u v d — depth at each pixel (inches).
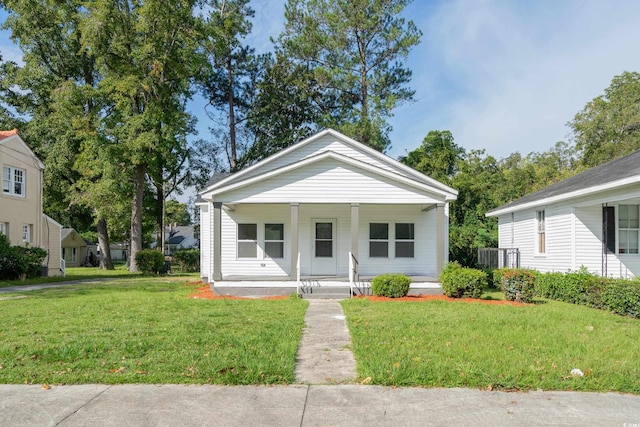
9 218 787.4
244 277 537.6
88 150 927.0
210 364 199.3
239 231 596.7
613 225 503.2
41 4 969.5
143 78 917.2
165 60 926.4
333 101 1239.5
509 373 188.5
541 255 590.9
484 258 746.8
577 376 187.2
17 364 202.7
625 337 263.6
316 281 507.8
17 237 811.4
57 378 183.5
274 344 240.1
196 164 1409.9
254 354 218.7
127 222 1318.9
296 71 1263.5
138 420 147.2
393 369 192.4
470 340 249.6
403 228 603.5
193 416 150.5
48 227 936.3
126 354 217.6
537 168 1652.3
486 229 867.4
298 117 1332.4
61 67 1082.1
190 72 1011.9
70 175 1130.0
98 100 982.4
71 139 1033.5
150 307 387.2
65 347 227.1
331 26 1060.5
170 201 2369.6
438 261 513.3
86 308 381.1
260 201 510.6
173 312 357.1
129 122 908.0
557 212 548.1
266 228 597.9
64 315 340.5
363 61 1096.2
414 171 581.3
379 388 177.3
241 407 158.1
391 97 1031.0
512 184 1384.1
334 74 1052.5
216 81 1332.4
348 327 295.9
